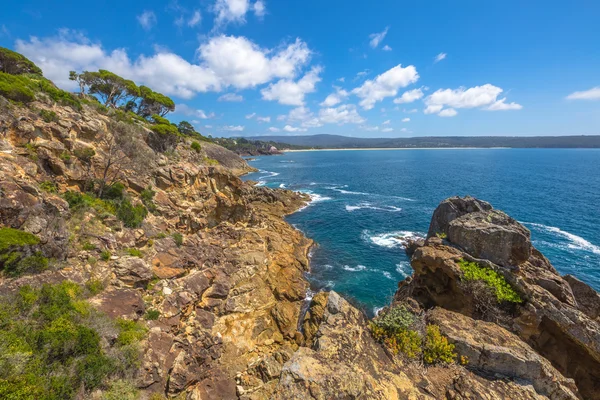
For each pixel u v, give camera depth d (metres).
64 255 18.58
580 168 128.25
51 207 20.19
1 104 25.52
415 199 71.50
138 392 13.80
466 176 108.19
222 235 37.31
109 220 24.64
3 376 10.10
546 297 15.55
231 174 44.19
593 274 31.97
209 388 15.71
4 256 14.99
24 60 46.72
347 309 11.49
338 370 8.23
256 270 29.28
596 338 13.98
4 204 16.78
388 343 10.92
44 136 26.94
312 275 32.81
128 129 41.06
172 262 25.23
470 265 17.62
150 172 37.72
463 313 17.06
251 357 19.25
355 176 116.19
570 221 49.97
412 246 39.03
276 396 7.39
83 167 28.56
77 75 55.75
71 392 11.52
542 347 15.34
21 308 13.46
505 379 10.30
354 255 38.34
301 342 21.53
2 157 21.42
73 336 13.10
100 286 18.55
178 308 20.84
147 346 16.34
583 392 14.57
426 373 10.16
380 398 7.93
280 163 178.75
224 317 22.34
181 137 74.06
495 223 20.69
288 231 44.09
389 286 30.56
